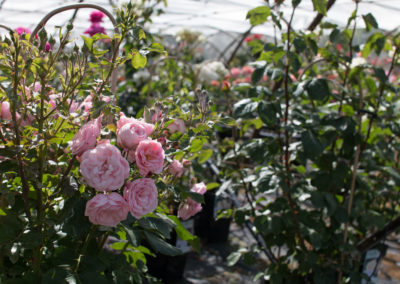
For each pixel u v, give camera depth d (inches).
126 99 153.9
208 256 129.0
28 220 41.3
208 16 247.8
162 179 45.9
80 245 47.6
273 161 87.1
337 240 86.9
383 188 102.5
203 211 136.9
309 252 85.4
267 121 77.5
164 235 42.2
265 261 127.0
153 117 47.0
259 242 107.8
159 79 145.7
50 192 42.6
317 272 84.7
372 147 95.8
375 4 148.4
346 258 89.4
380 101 86.4
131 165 41.8
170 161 40.8
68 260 41.9
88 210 35.7
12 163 40.1
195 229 138.6
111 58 44.0
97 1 186.5
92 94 45.9
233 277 116.0
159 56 147.0
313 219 84.7
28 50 38.7
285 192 85.0
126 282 47.3
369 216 91.2
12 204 39.2
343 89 79.1
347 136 85.3
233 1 188.2
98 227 42.4
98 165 35.0
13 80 37.3
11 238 38.4
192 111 51.6
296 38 76.6
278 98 82.4
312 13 169.8
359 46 87.5
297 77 74.7
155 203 37.9
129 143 38.3
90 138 37.1
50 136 39.7
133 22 40.7
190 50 203.0
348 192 92.7
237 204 108.6
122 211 36.5
